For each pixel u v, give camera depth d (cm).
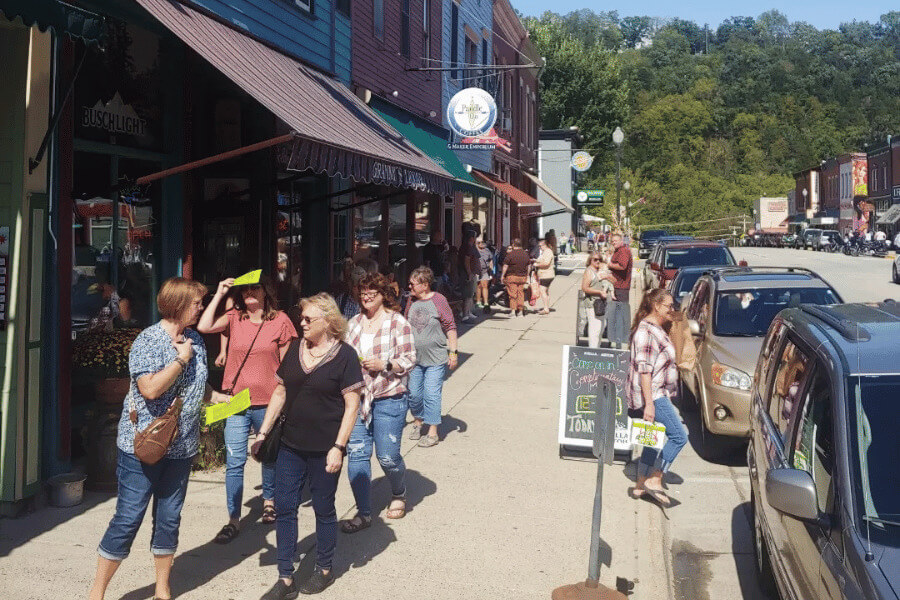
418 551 679
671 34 18388
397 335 712
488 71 2794
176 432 538
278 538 586
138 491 543
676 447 793
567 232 5575
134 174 939
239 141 1081
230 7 1101
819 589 406
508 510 778
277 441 582
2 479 707
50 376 746
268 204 1109
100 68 866
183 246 1013
